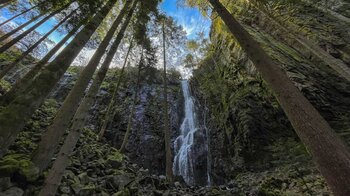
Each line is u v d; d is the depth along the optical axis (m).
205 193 8.30
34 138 7.46
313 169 9.14
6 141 3.44
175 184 9.47
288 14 20.58
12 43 10.68
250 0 16.69
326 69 15.39
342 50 15.31
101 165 7.51
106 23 14.13
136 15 11.52
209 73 24.77
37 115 10.75
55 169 3.95
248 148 13.12
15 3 11.22
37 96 4.12
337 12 18.94
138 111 20.27
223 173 14.70
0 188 3.83
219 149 16.17
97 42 11.19
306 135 3.84
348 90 13.59
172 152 18.44
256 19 22.73
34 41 16.22
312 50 12.92
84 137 11.07
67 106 4.92
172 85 27.23
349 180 3.14
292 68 14.30
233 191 8.77
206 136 18.53
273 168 11.35
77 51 5.26
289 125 12.80
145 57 14.62
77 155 7.78
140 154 16.70
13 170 4.25
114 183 6.50
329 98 13.05
